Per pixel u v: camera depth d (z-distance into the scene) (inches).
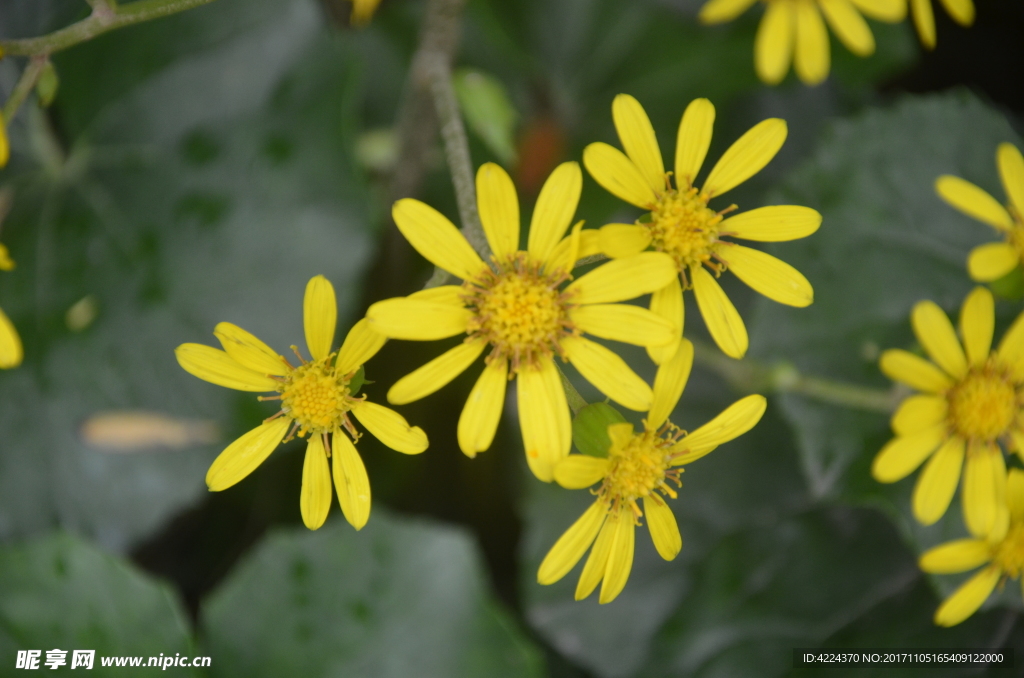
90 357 24.1
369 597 24.1
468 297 21.3
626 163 21.5
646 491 21.5
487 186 21.2
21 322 24.1
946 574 23.8
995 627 24.3
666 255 21.3
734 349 21.7
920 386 22.3
